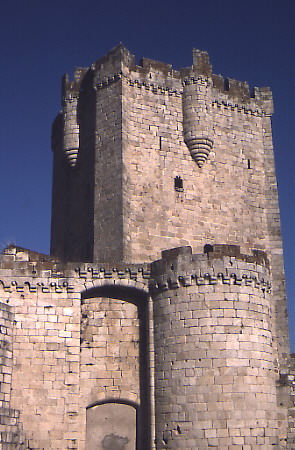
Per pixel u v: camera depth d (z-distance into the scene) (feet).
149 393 120.16
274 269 160.86
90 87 164.66
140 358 125.70
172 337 119.14
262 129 171.63
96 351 125.18
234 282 119.44
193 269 119.85
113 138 152.56
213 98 165.89
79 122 167.43
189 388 115.14
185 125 160.04
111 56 158.81
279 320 156.15
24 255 130.82
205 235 155.94
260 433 113.29
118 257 143.33
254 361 116.78
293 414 130.62
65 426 115.65
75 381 118.21
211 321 117.19
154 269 125.29
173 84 161.79
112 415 123.44
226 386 113.80
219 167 162.30
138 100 157.07
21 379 116.06
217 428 112.16
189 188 156.76
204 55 165.37
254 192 165.37
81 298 126.93
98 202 150.20
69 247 163.63
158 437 116.98
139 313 127.95
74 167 166.09
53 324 119.96
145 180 152.25
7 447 108.17
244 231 161.17
